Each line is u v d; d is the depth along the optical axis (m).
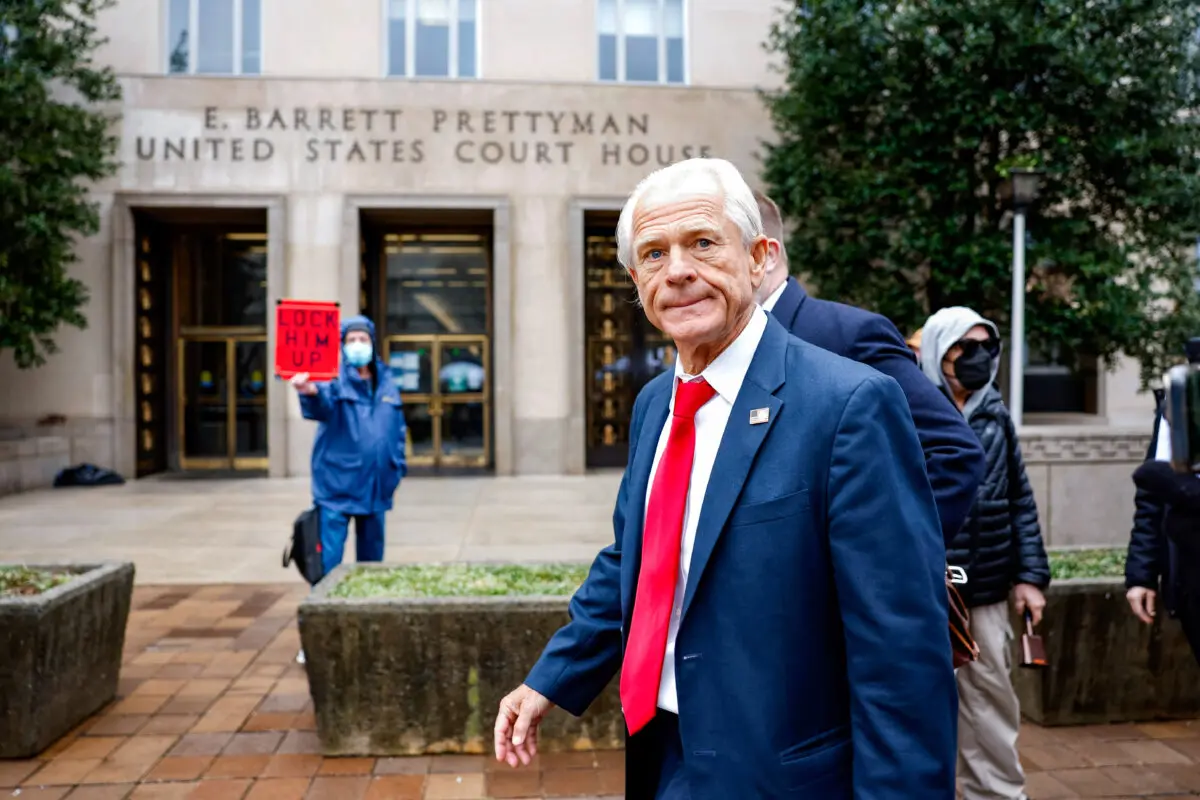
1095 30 9.59
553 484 13.42
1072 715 4.04
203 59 14.16
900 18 9.66
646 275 1.59
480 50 14.27
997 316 10.51
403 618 3.68
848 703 1.44
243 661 5.02
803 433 1.44
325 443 5.18
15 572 4.34
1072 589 3.98
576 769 3.60
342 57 14.00
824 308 2.20
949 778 1.32
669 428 1.68
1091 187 10.68
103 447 13.77
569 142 14.22
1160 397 3.24
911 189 10.27
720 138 14.39
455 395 15.40
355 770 3.59
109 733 3.97
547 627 3.70
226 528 9.67
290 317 4.70
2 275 11.39
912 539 1.38
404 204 13.97
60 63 12.02
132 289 13.88
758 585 1.41
